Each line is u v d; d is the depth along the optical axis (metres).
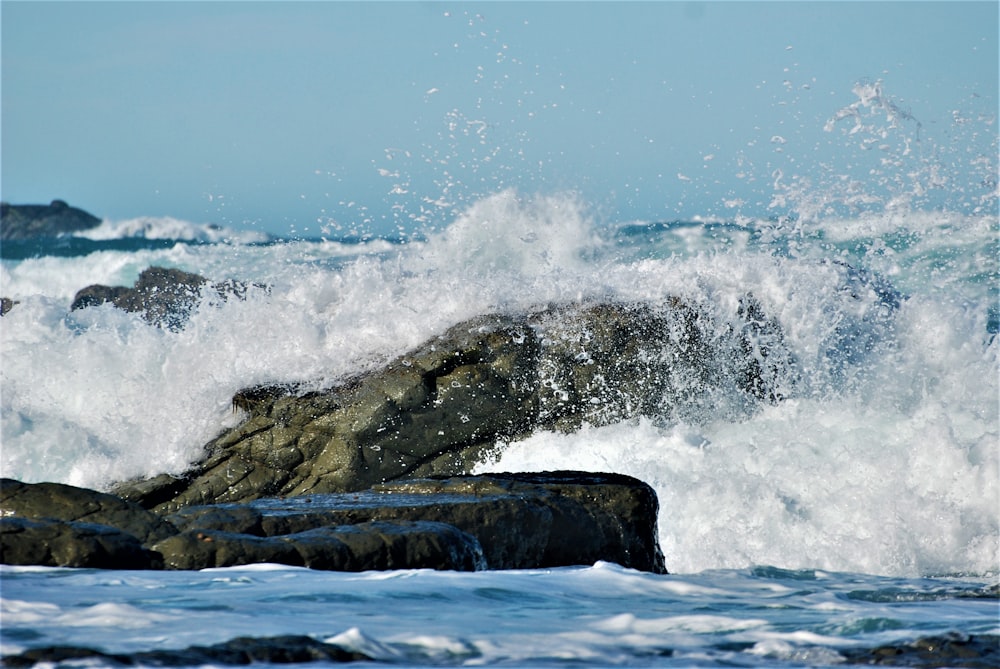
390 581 21.56
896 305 45.50
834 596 22.05
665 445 40.22
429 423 40.47
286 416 40.53
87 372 46.06
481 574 22.92
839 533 35.66
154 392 44.88
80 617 17.72
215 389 42.12
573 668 15.78
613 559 29.45
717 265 45.22
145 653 15.64
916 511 35.59
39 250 160.75
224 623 17.45
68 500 25.84
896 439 40.00
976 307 45.50
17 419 44.88
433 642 16.84
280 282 48.03
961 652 16.77
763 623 18.70
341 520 26.83
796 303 43.62
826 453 39.25
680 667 15.97
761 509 36.50
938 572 34.12
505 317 42.38
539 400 41.34
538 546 28.44
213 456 40.81
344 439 39.91
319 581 21.44
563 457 40.09
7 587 20.03
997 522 35.44
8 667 14.89
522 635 17.45
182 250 127.06
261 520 26.27
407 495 29.67
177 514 27.41
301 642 16.42
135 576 21.45
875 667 16.20
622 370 41.75
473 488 30.36
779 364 43.06
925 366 43.75
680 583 22.95
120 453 43.22
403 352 41.81
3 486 26.66
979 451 37.16
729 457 39.62
